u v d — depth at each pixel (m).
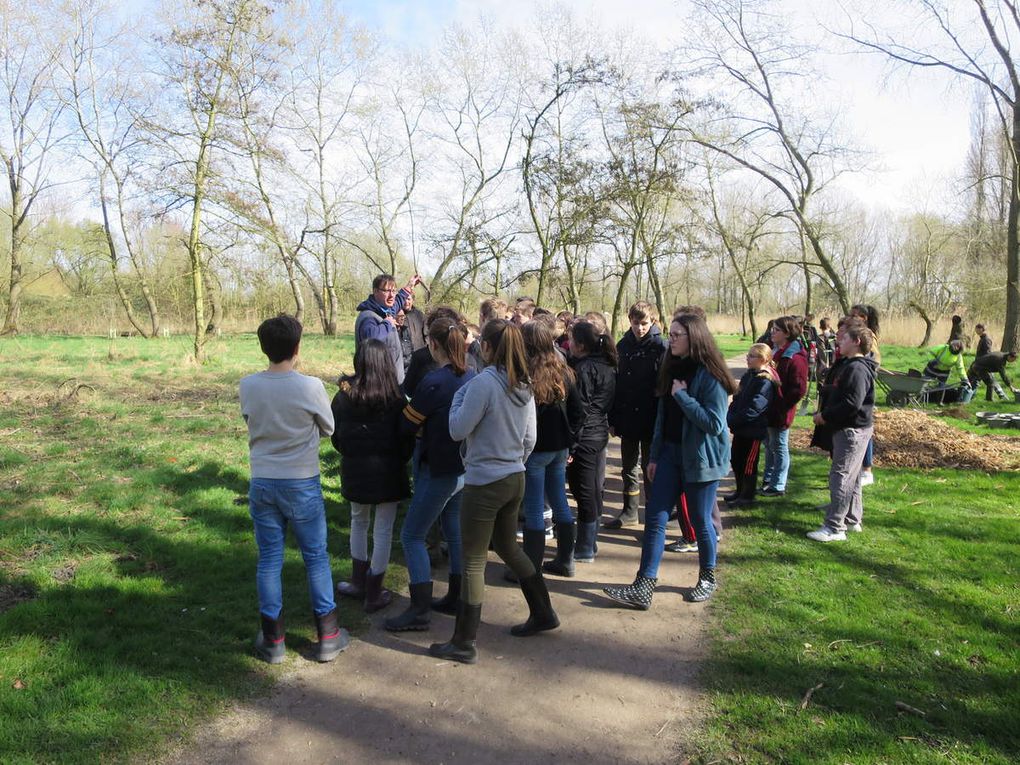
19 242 29.83
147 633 3.66
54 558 4.52
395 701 3.26
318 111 32.72
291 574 4.55
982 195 29.45
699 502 4.26
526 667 3.59
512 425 3.52
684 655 3.71
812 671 3.46
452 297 26.42
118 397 11.21
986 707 3.12
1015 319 17.66
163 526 5.21
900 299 43.19
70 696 3.06
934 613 4.11
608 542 5.57
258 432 3.41
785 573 4.76
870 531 5.61
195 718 3.04
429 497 3.88
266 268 28.05
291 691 3.32
